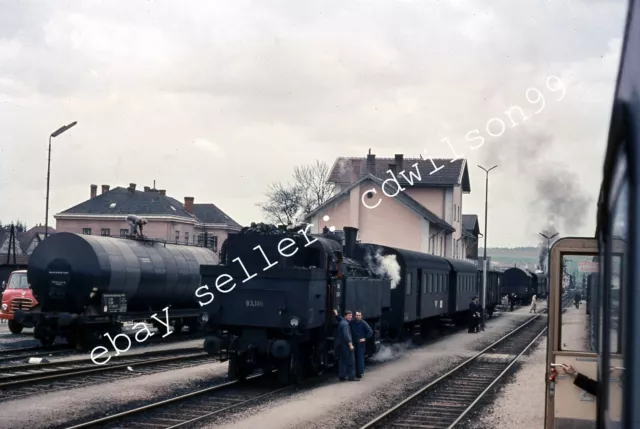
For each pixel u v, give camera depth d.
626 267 4.12
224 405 14.29
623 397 4.04
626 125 4.15
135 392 15.42
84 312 23.91
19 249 81.62
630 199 3.96
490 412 14.41
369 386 17.19
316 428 12.20
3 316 29.55
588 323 9.94
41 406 13.47
